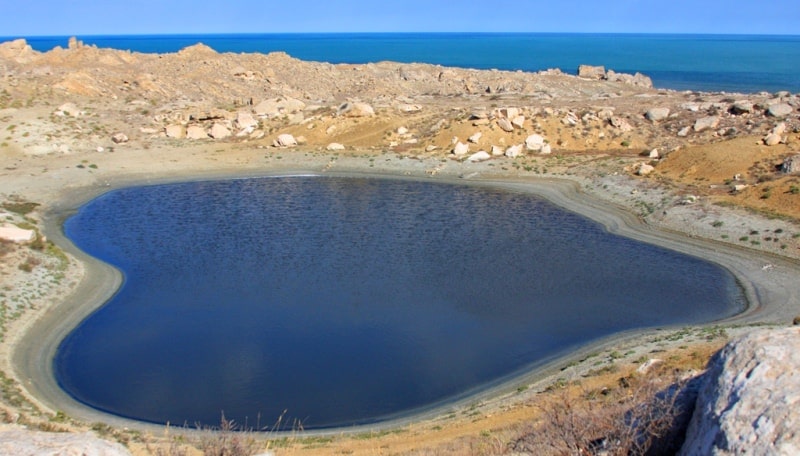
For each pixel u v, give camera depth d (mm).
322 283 38844
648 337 30078
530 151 75375
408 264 42438
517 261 43188
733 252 43656
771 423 7719
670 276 40219
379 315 33969
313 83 128375
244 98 110562
